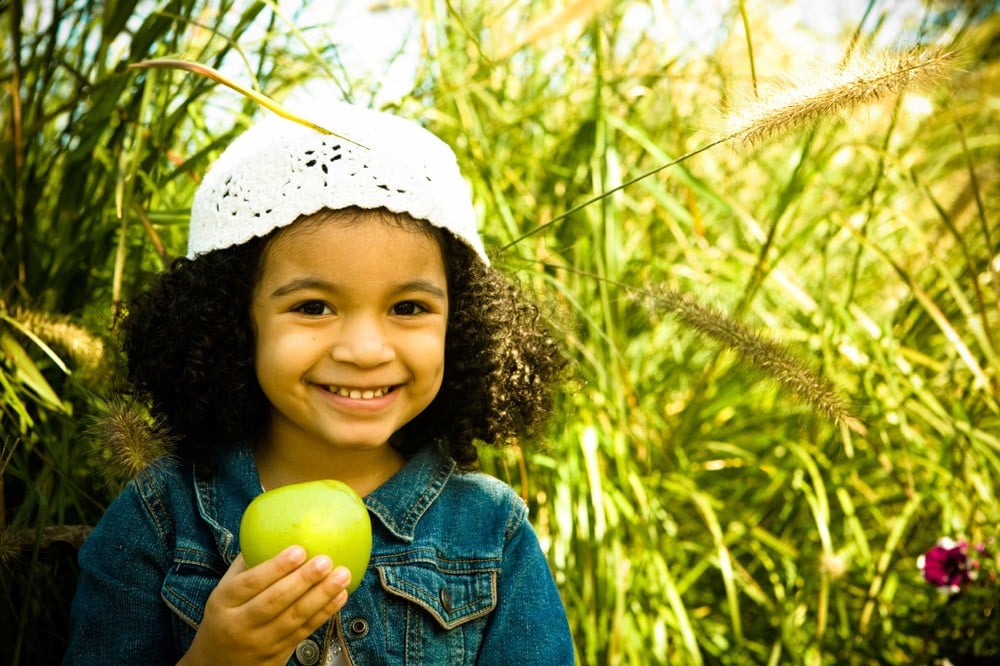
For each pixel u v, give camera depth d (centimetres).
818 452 267
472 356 153
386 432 133
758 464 266
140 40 190
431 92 253
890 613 243
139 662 136
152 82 188
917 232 265
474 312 151
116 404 141
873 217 277
